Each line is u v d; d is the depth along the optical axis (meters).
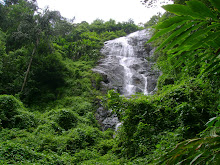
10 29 16.05
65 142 6.73
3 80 12.10
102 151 6.79
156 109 4.70
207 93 4.12
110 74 15.09
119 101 4.87
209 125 0.80
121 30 29.41
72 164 5.40
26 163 4.41
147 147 4.16
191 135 3.73
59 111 9.37
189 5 0.48
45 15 13.00
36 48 13.02
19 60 13.15
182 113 4.15
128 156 4.68
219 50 0.65
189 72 5.40
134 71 15.80
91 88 13.12
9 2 20.00
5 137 6.43
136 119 4.84
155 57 10.37
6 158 4.37
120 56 19.28
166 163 0.58
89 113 10.10
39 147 6.08
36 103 12.02
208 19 0.52
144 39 22.61
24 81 12.06
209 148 0.53
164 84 7.42
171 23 0.52
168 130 4.21
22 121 7.99
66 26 19.80
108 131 8.88
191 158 0.55
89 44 19.88
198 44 0.60
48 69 13.52
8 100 8.58
